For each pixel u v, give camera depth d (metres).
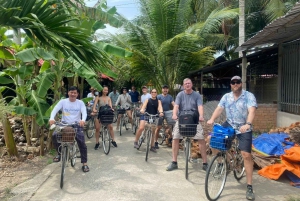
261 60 12.16
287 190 4.80
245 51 9.91
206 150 6.44
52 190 4.88
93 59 4.89
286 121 9.02
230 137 4.38
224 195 4.63
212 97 16.77
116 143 8.62
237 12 12.48
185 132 5.32
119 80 17.94
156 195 4.66
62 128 5.09
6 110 5.15
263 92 12.66
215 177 4.57
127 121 11.55
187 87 5.82
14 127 9.52
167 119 7.86
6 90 12.09
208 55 12.51
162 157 6.99
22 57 6.04
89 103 11.19
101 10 8.14
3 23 4.18
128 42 12.21
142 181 5.29
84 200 4.47
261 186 4.98
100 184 5.13
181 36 10.54
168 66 12.25
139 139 7.87
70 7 5.07
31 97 7.02
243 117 4.66
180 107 5.94
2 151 7.50
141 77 12.98
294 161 5.33
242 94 4.65
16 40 7.98
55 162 6.58
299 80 8.45
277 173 5.26
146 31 11.83
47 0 4.47
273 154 5.94
